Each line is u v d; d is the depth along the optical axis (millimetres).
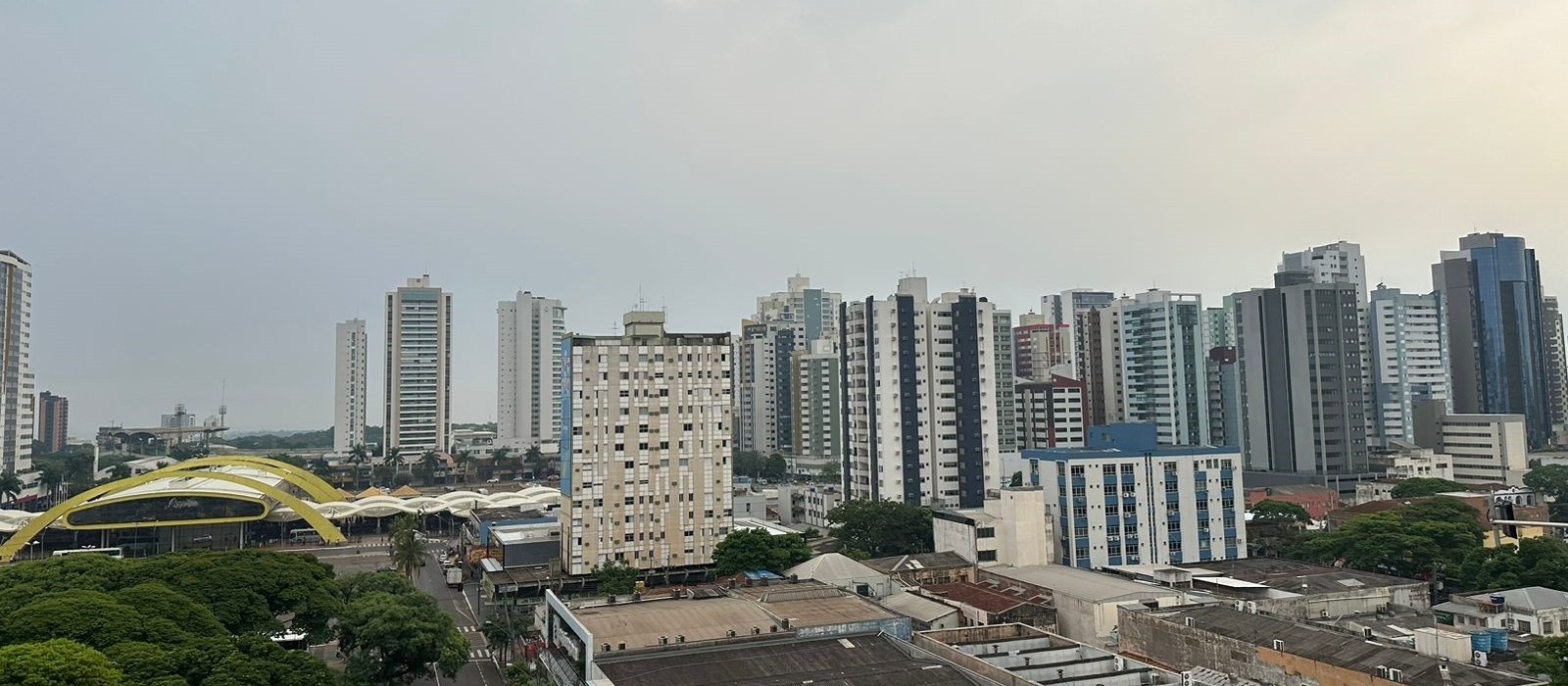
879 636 84125
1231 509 149625
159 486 196375
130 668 65250
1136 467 145750
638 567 153625
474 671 108375
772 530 177500
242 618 89938
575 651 82625
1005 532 139875
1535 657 73125
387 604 94750
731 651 79812
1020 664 79875
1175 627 90500
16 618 73312
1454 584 128625
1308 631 83062
